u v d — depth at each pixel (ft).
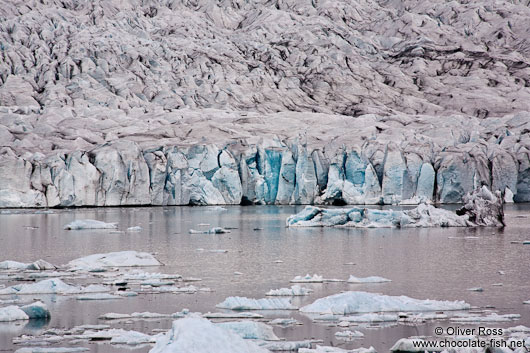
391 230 399.65
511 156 640.58
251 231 396.78
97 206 599.98
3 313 169.89
